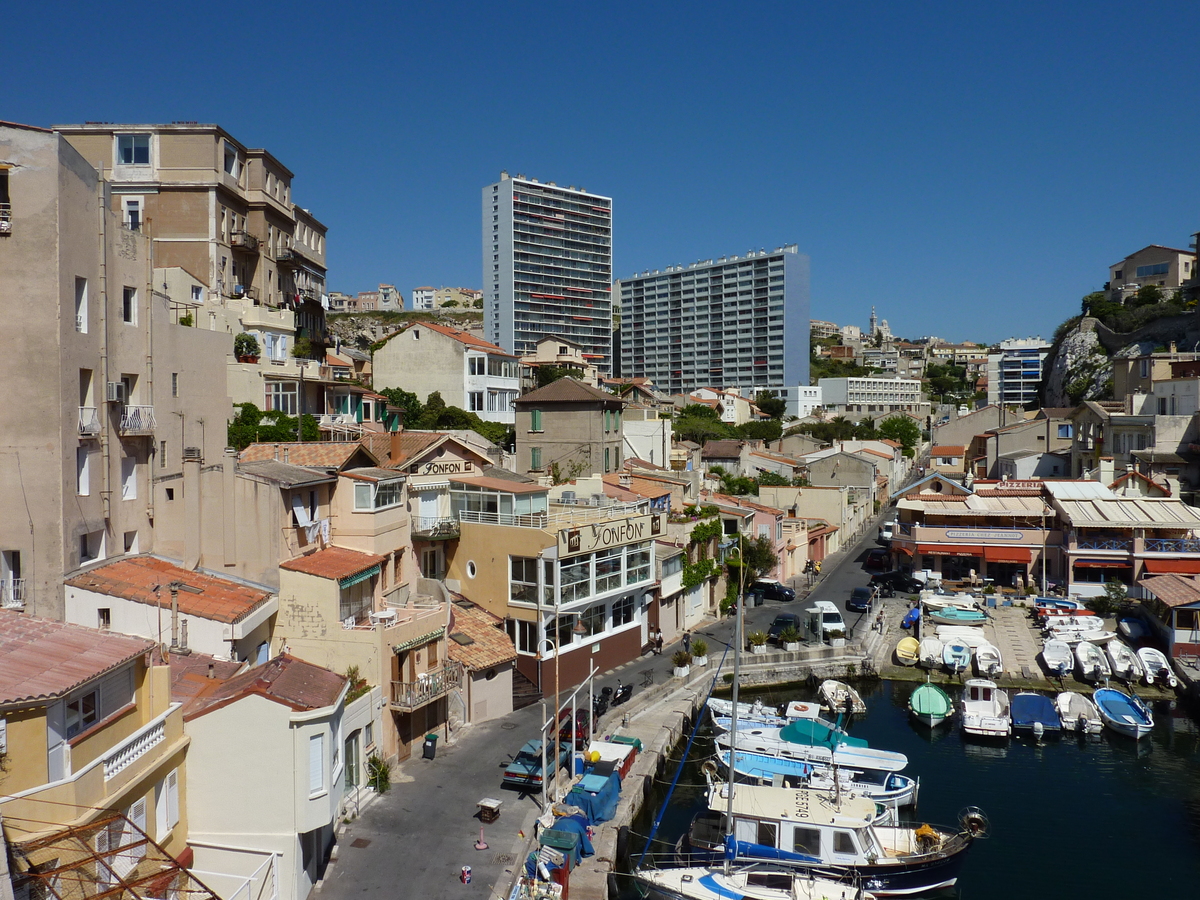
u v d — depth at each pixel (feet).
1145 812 129.08
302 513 127.75
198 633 103.65
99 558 111.55
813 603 228.22
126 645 76.95
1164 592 188.85
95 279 110.52
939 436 440.45
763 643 188.75
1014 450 353.31
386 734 119.14
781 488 317.01
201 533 121.90
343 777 96.37
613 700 153.69
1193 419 270.26
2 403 101.40
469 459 177.17
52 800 64.18
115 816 65.31
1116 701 164.66
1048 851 118.11
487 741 131.64
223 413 143.74
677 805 129.80
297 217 261.44
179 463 128.67
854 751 133.80
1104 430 297.74
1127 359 343.46
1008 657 190.39
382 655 118.01
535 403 264.52
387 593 139.44
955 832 121.70
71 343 104.99
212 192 208.13
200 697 89.71
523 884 92.07
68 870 63.21
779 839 108.17
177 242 207.31
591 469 260.01
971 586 240.32
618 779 118.93
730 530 236.43
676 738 148.05
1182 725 161.89
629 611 181.27
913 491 270.26
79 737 68.54
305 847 88.53
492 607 161.79
